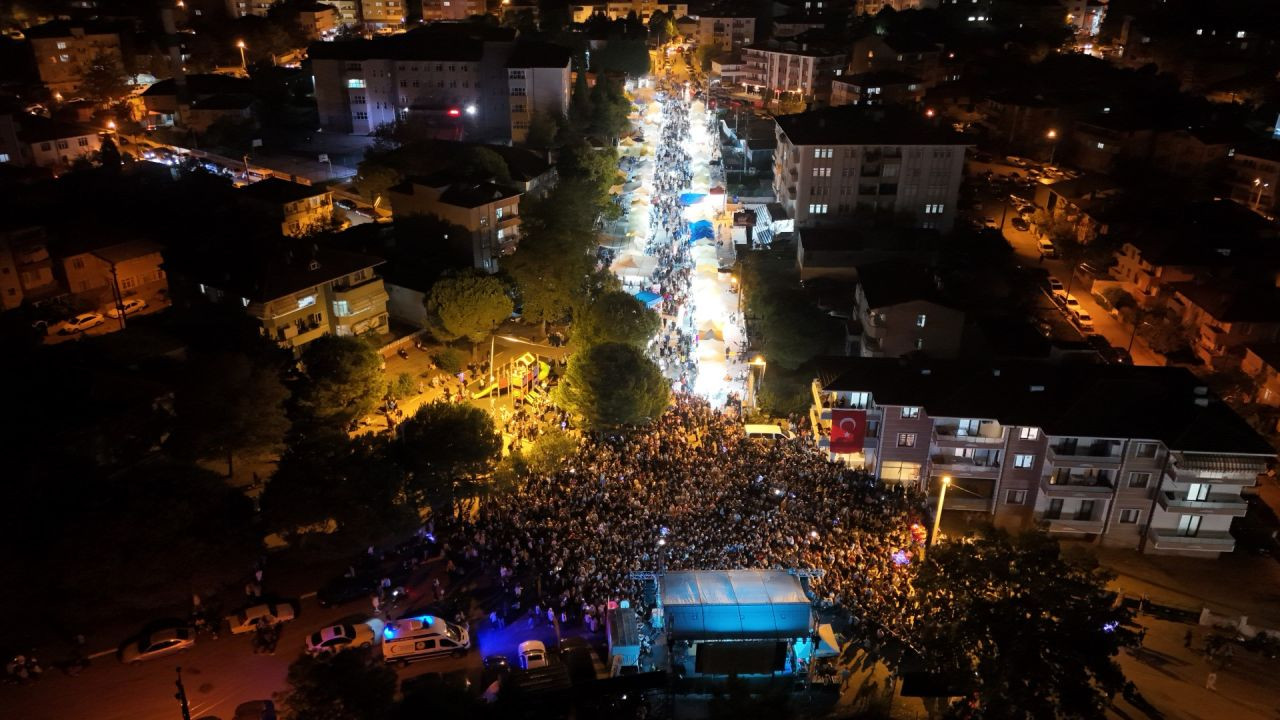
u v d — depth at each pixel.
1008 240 153.62
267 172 163.62
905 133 139.50
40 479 59.88
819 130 141.88
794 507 73.38
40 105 193.50
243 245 98.94
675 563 65.75
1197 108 191.12
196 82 192.00
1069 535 80.06
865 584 65.31
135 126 186.75
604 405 81.00
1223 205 145.25
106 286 112.81
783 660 59.09
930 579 57.09
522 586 63.88
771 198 162.25
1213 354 113.56
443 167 139.50
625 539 67.88
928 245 132.12
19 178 142.38
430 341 105.00
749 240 147.12
